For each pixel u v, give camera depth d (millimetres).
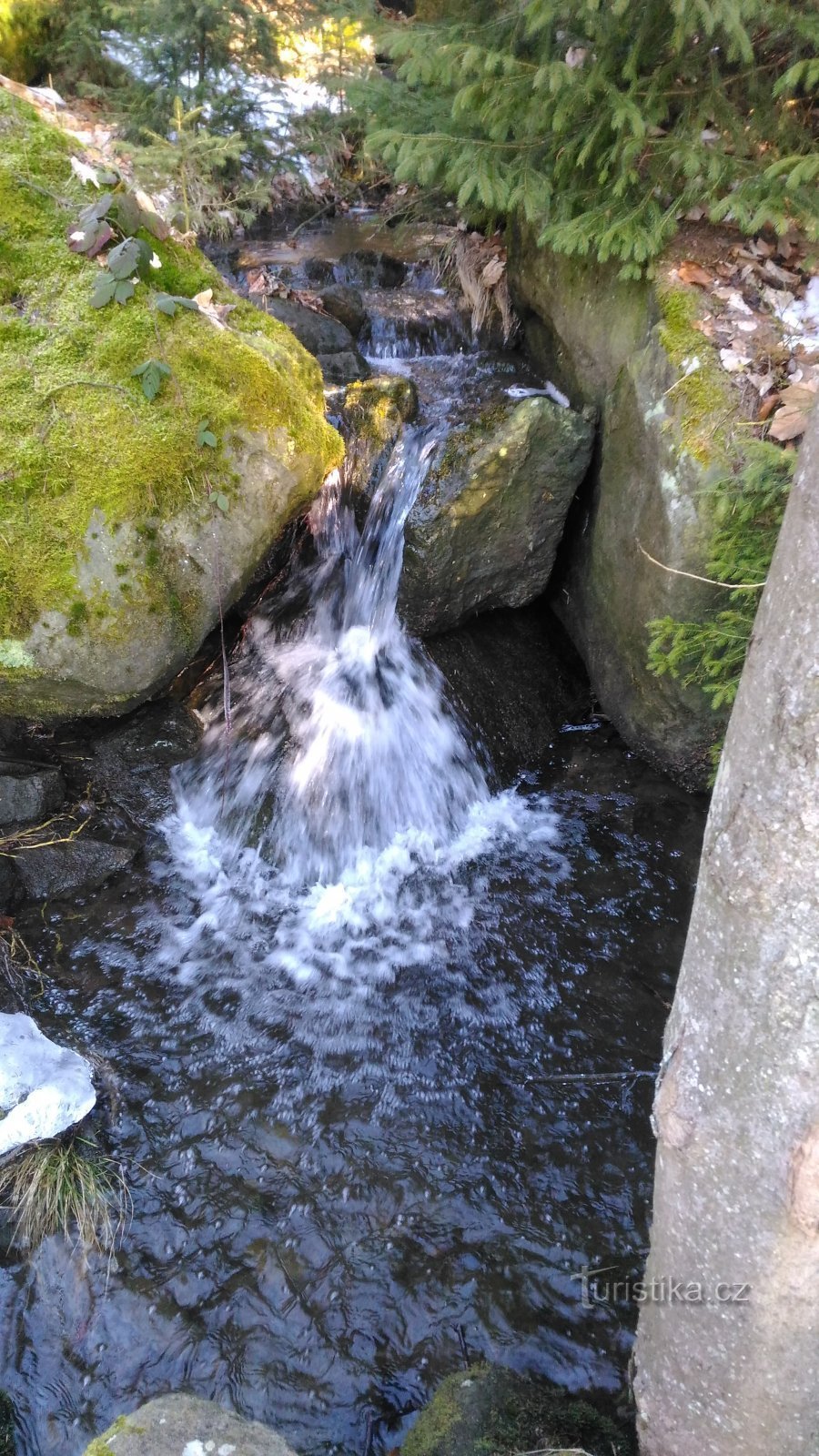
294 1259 2633
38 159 3428
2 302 3316
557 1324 2514
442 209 5906
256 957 3611
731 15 3053
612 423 4152
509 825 4262
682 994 1624
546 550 4547
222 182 5871
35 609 3275
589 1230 2729
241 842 4055
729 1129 1520
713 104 3666
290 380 3695
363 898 3910
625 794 4297
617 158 3830
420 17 5422
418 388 4969
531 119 3803
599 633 4426
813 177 3582
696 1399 1823
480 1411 2223
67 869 3713
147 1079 3102
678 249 3904
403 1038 3311
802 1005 1354
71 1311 2494
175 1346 2441
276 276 5570
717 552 3359
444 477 4191
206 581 3541
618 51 3742
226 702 4219
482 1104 3088
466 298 5559
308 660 4438
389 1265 2629
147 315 3373
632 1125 3025
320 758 4215
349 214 6680
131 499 3273
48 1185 2670
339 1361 2428
